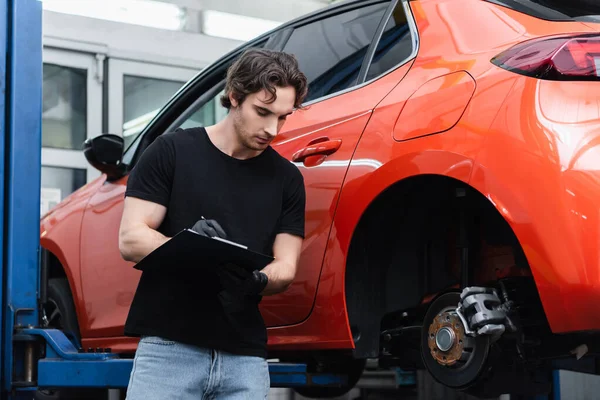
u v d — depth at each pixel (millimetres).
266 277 2209
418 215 2979
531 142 2355
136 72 8164
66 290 4551
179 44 8305
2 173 3465
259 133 2283
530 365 2828
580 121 2312
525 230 2328
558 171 2281
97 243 4219
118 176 4238
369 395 6277
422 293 2980
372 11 3336
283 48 3668
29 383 3434
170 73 8297
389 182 2756
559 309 2295
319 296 3014
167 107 4094
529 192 2328
